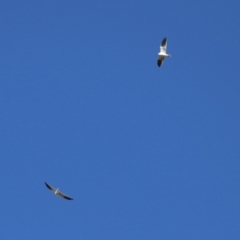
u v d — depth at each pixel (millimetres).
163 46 163125
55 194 163000
